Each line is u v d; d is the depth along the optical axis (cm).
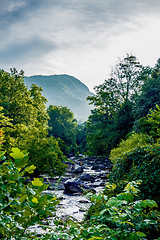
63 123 4906
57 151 1364
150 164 460
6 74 2905
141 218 251
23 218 160
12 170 164
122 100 3428
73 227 203
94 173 1469
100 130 3080
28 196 169
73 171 1507
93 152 3169
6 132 1365
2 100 2669
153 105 1964
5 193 161
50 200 174
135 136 1174
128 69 3388
